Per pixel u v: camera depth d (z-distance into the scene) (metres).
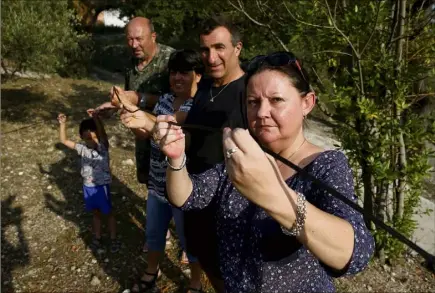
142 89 3.52
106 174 3.86
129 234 4.10
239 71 2.41
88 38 11.21
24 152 5.75
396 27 3.25
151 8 10.02
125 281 3.50
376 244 3.86
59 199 4.66
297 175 1.35
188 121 2.45
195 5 4.25
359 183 3.63
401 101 3.25
